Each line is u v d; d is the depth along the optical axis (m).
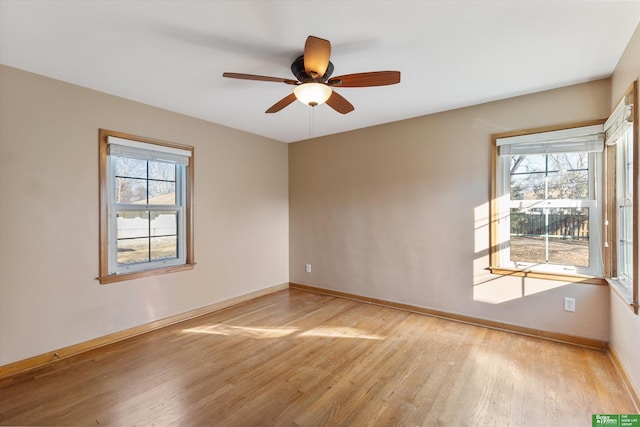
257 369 2.36
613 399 1.97
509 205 3.06
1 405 1.93
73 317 2.64
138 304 3.07
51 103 2.51
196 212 3.58
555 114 2.76
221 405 1.94
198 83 2.65
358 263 4.11
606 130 2.51
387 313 3.61
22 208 2.37
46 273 2.49
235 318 3.48
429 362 2.46
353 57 2.21
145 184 3.21
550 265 2.88
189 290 3.51
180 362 2.47
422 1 1.63
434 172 3.47
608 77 2.53
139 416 1.83
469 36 1.96
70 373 2.31
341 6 1.67
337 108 2.49
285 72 2.46
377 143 3.90
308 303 4.01
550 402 1.95
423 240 3.56
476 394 2.04
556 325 2.81
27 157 2.39
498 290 3.09
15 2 1.61
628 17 1.76
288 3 1.64
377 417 1.83
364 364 2.43
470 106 3.22
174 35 1.94
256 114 3.47
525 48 2.09
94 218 2.76
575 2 1.64
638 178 1.92
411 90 2.80
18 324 2.35
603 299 2.61
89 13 1.72
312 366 2.41
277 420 1.81
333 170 4.33
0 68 2.27
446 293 3.42
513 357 2.52
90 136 2.74
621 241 2.45
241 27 1.86
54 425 1.76
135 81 2.60
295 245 4.78
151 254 3.26
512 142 2.97
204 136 3.66
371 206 3.97
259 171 4.37
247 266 4.18
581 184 2.74
